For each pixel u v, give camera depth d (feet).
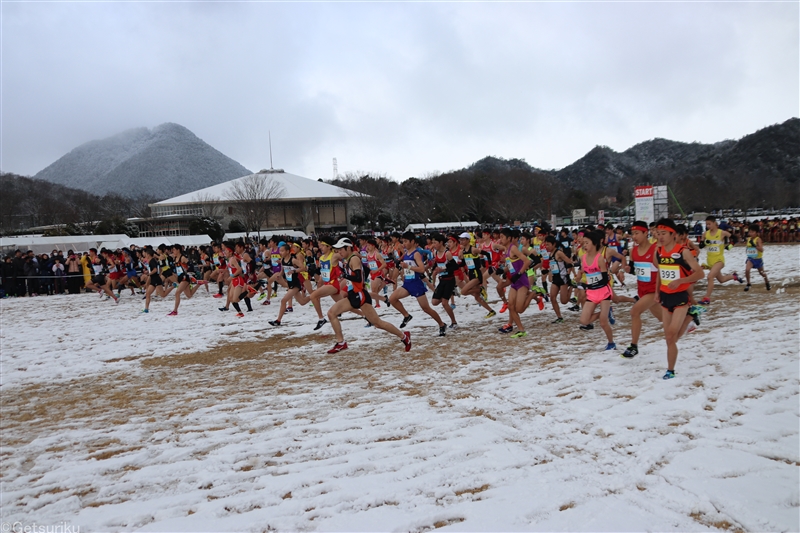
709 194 285.02
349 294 28.58
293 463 14.55
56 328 42.96
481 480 13.05
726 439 14.75
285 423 17.90
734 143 475.31
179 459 15.19
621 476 12.94
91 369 28.09
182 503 12.51
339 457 14.79
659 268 21.27
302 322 41.24
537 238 47.21
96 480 14.06
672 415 16.81
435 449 15.03
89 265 78.33
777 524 10.59
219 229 187.62
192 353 31.32
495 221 253.03
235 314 47.62
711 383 19.83
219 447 15.97
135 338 36.83
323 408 19.47
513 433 16.02
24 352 33.01
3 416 20.51
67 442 17.06
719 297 43.91
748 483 12.25
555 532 10.62
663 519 11.00
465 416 17.80
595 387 20.24
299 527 11.23
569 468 13.52
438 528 11.00
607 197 315.37
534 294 39.52
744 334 28.12
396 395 20.74
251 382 23.97
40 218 209.05
